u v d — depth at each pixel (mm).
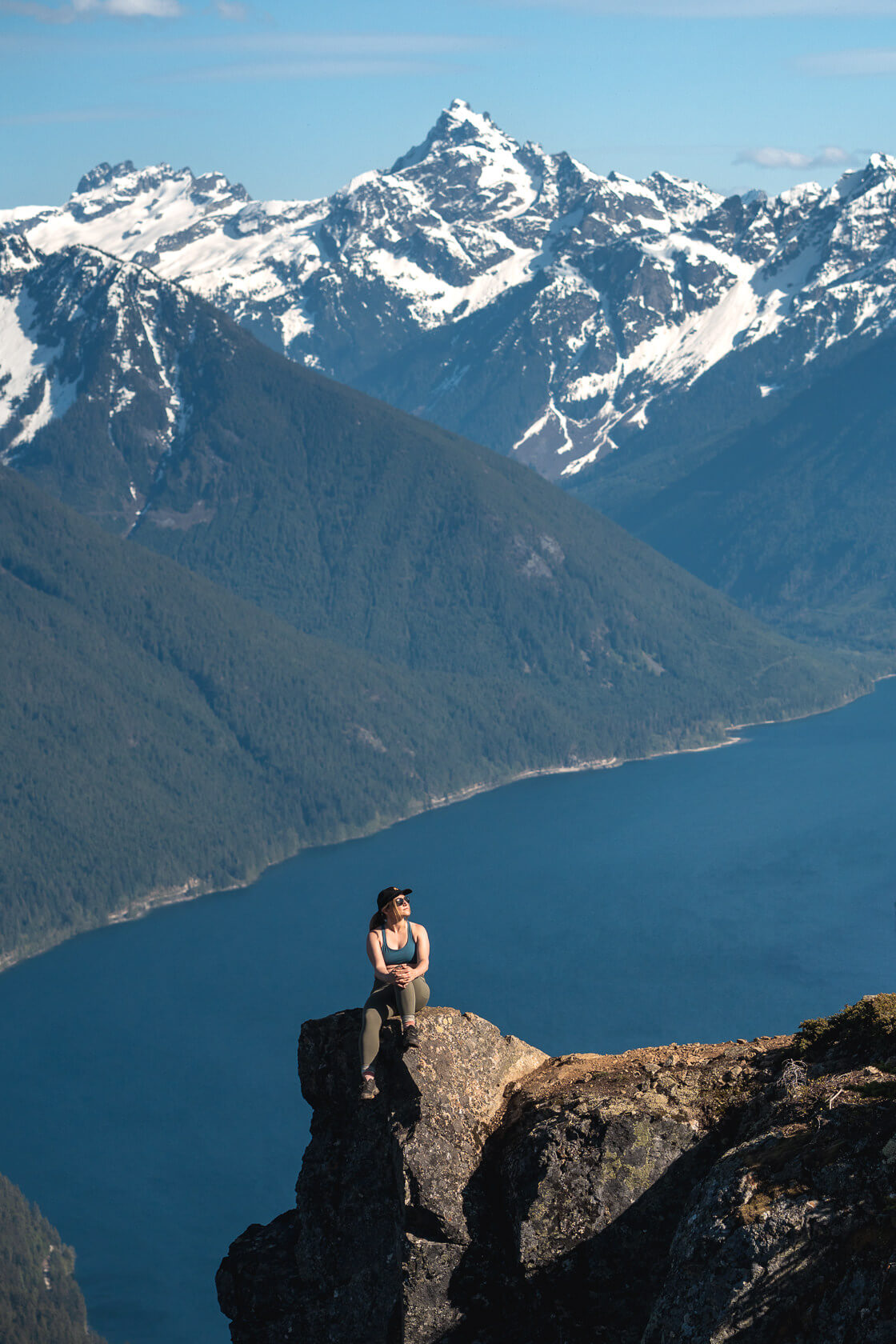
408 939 16469
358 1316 15875
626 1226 14328
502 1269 14828
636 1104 15047
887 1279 11141
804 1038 15336
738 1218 12414
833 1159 12461
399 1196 15477
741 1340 11648
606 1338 13781
